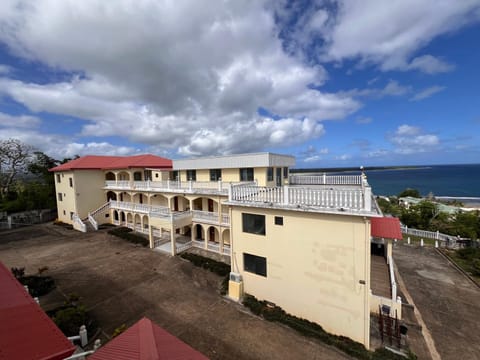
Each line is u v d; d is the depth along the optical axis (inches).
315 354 355.9
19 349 155.9
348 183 794.8
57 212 1385.3
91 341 384.2
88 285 575.2
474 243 887.7
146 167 1152.8
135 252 792.9
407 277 644.7
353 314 371.2
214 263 671.1
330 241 383.9
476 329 428.8
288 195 425.4
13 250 827.4
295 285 426.6
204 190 796.6
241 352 360.8
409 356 346.0
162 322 433.1
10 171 1662.2
